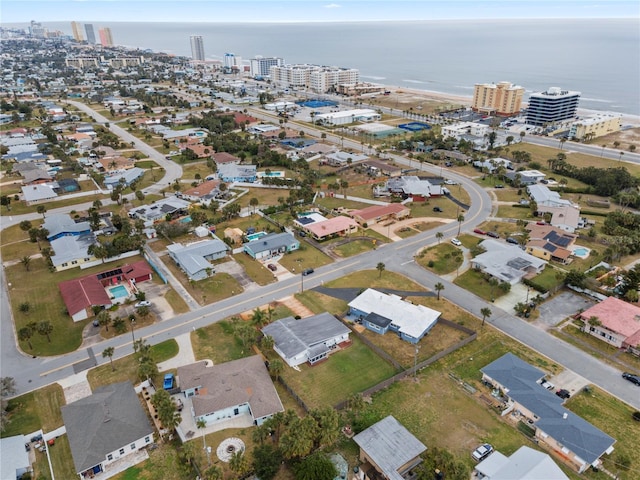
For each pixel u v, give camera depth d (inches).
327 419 2704.2
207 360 3545.8
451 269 4933.6
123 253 5211.6
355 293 4493.1
